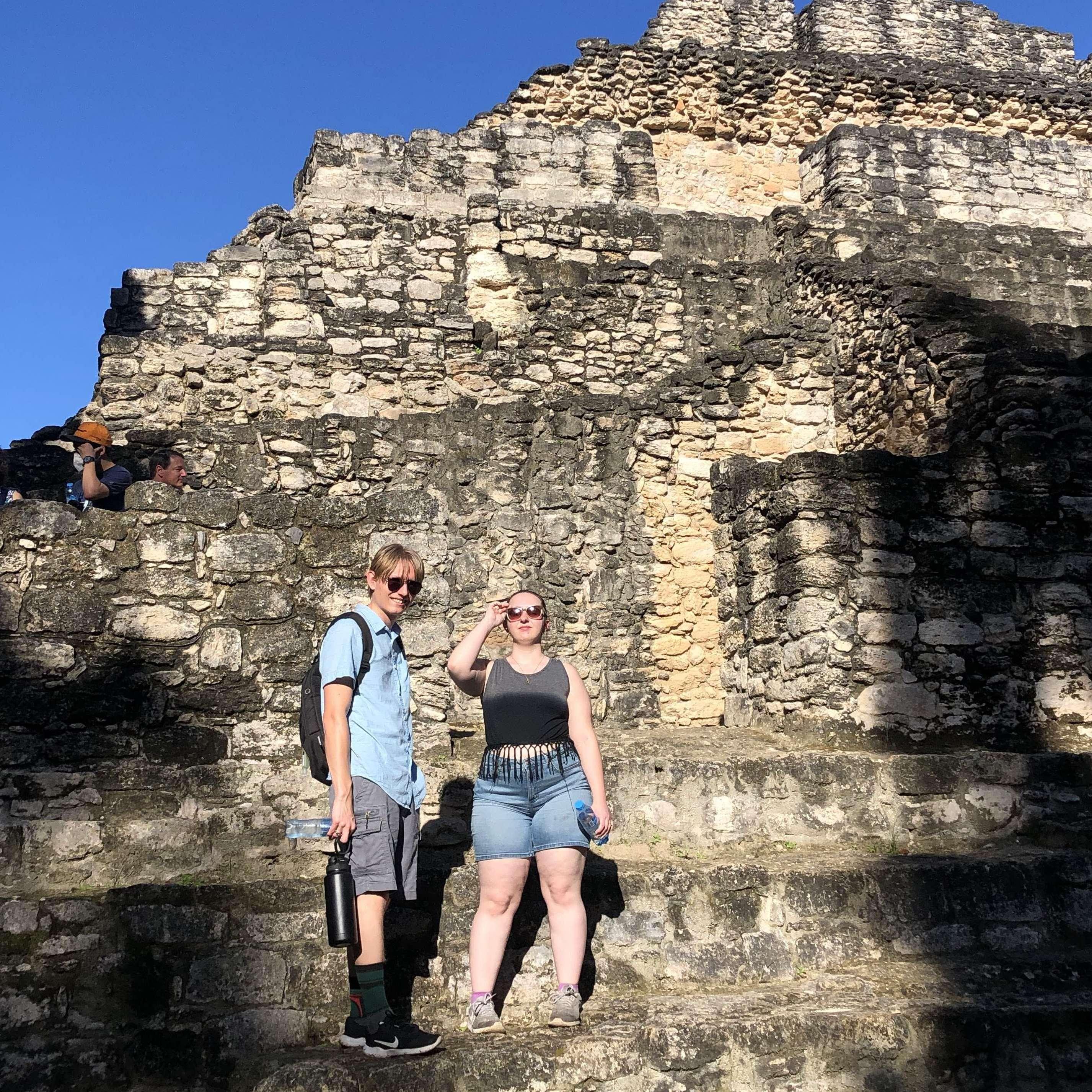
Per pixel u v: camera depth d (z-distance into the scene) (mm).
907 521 6402
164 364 10922
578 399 9344
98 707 4945
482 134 13703
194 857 4867
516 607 4496
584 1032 4062
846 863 5062
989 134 16484
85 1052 4195
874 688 6172
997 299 12047
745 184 15961
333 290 12453
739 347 10758
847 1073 4184
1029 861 5145
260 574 5227
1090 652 6477
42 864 4723
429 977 4387
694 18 20594
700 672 9023
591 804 4273
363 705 4160
